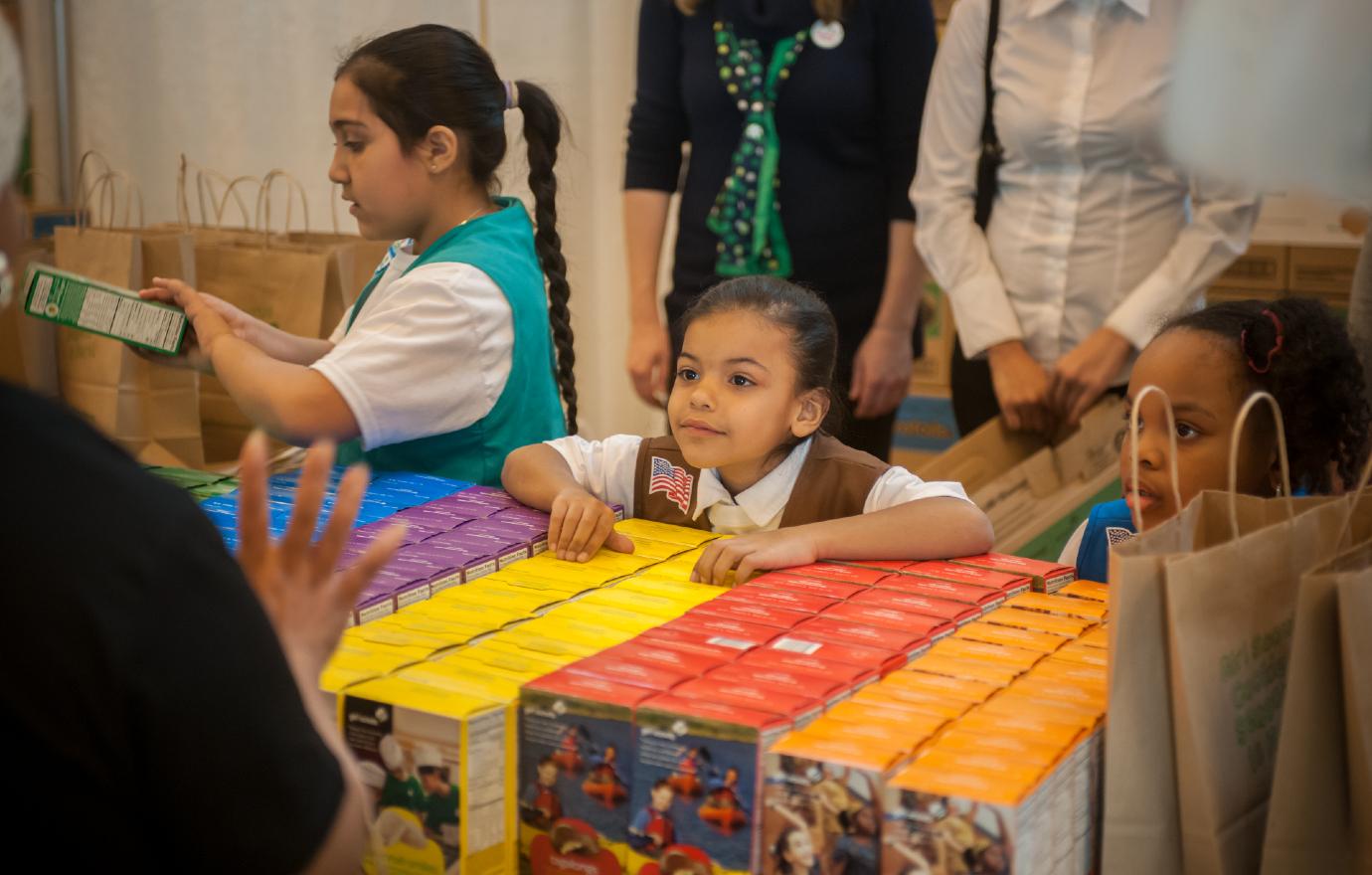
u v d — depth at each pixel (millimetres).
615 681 1074
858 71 2801
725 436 1604
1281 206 3330
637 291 3123
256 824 723
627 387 3904
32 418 736
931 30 2850
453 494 1754
